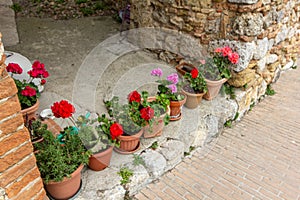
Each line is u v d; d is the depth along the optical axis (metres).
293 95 3.40
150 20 3.39
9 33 3.96
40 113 2.33
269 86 3.47
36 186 1.42
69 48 3.64
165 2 3.09
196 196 1.96
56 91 2.73
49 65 3.19
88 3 5.27
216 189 2.04
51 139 1.75
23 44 3.68
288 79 3.77
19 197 1.33
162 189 2.00
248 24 2.51
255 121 2.90
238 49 2.64
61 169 1.56
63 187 1.61
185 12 2.93
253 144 2.55
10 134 1.20
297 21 3.64
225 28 2.68
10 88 1.16
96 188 1.78
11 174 1.26
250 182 2.12
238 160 2.34
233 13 2.59
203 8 2.75
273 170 2.25
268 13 2.73
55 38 3.92
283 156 2.42
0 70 1.11
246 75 2.78
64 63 3.26
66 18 4.68
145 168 2.00
